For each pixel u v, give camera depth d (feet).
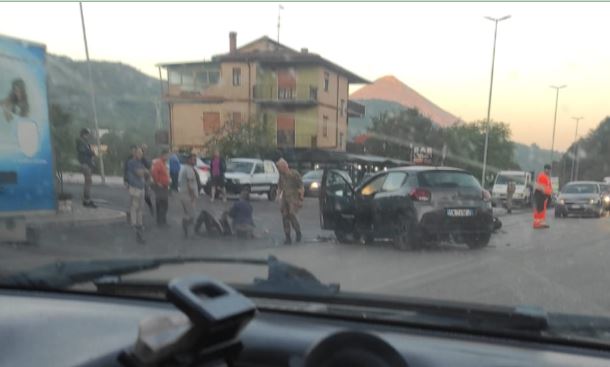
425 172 24.41
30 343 7.26
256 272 10.64
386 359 6.48
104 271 10.71
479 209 24.11
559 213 39.34
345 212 25.36
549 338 7.86
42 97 26.45
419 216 23.31
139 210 28.78
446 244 23.65
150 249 21.75
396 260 19.65
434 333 8.20
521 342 7.89
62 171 31.48
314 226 30.19
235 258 11.74
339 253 20.95
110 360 6.76
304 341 7.77
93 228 27.20
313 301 9.36
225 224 25.75
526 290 15.26
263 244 23.61
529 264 19.56
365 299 9.29
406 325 8.43
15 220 24.62
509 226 31.91
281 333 7.96
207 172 42.55
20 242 21.97
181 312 5.57
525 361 7.29
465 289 15.16
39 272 10.64
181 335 5.20
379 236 23.70
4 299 9.35
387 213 23.65
